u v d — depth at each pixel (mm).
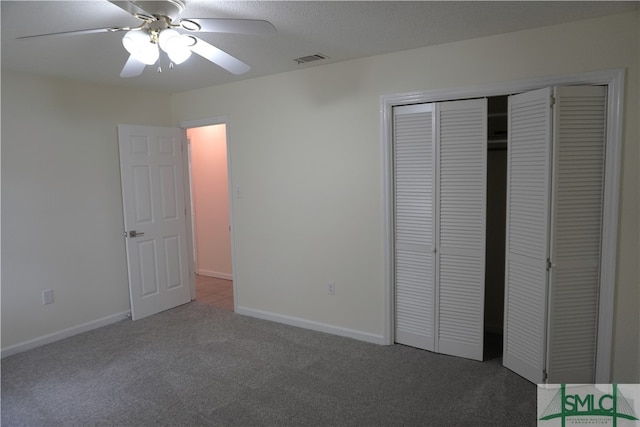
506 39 2631
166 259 4254
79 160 3615
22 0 1957
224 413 2395
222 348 3297
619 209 2406
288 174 3652
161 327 3781
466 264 2949
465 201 2906
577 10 2266
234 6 2127
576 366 2562
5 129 3150
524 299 2676
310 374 2836
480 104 2789
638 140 2340
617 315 2467
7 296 3195
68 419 2352
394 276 3248
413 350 3184
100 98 3760
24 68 3145
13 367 3000
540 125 2471
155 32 1919
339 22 2389
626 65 2334
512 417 2295
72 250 3588
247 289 4062
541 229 2506
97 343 3424
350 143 3287
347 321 3471
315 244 3570
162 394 2611
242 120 3877
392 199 3170
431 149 2980
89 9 2082
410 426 2242
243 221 4000
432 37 2689
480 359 2967
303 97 3484
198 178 5633
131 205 3922
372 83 3135
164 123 4320
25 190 3275
